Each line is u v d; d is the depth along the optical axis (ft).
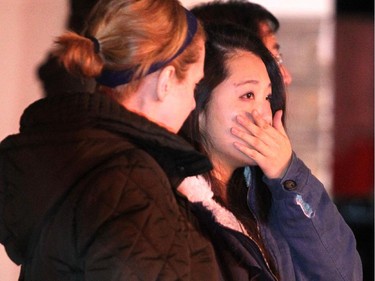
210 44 22.61
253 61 22.63
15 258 18.57
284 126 23.97
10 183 18.07
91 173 17.25
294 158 22.50
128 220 16.71
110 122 17.81
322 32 48.19
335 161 49.62
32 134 18.04
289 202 22.50
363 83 50.80
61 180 17.37
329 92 48.98
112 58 18.07
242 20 27.02
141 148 18.15
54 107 18.16
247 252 21.13
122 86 18.34
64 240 17.03
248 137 22.13
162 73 18.29
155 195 17.30
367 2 50.72
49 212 17.38
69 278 17.11
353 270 23.77
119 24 18.07
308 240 22.91
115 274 16.44
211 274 17.76
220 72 22.31
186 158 18.43
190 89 18.85
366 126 50.70
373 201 50.44
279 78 23.65
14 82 36.60
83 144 17.61
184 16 18.67
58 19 36.52
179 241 17.19
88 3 30.76
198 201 20.89
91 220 16.75
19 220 17.87
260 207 23.24
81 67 18.12
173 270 16.80
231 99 22.31
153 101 18.44
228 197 23.07
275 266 22.68
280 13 47.50
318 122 49.14
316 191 22.77
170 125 18.76
